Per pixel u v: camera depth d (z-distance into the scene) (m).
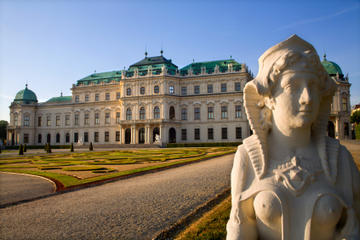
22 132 69.00
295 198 1.44
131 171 13.58
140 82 57.59
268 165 1.56
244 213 1.53
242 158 1.64
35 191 9.67
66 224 5.86
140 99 56.81
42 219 6.29
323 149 1.56
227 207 5.91
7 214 6.80
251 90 1.67
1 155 32.22
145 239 4.79
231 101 54.47
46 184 11.02
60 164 18.45
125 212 6.55
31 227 5.75
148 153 30.22
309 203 1.40
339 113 48.53
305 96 1.41
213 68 59.16
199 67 60.91
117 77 66.50
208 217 5.21
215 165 15.73
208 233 4.29
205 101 56.06
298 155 1.54
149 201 7.53
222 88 55.69
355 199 1.53
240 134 53.31
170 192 8.59
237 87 54.75
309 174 1.46
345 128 49.22
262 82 1.55
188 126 56.66
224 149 36.22
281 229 1.41
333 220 1.36
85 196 8.57
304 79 1.44
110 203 7.52
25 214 6.76
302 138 1.55
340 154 1.55
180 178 11.39
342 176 1.51
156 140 52.66
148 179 11.59
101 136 63.91
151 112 55.91
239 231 1.49
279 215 1.39
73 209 7.08
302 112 1.43
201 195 7.92
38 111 70.69
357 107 59.25
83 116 65.88
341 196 1.42
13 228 5.71
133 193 8.70
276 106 1.53
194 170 13.87
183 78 57.84
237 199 1.55
